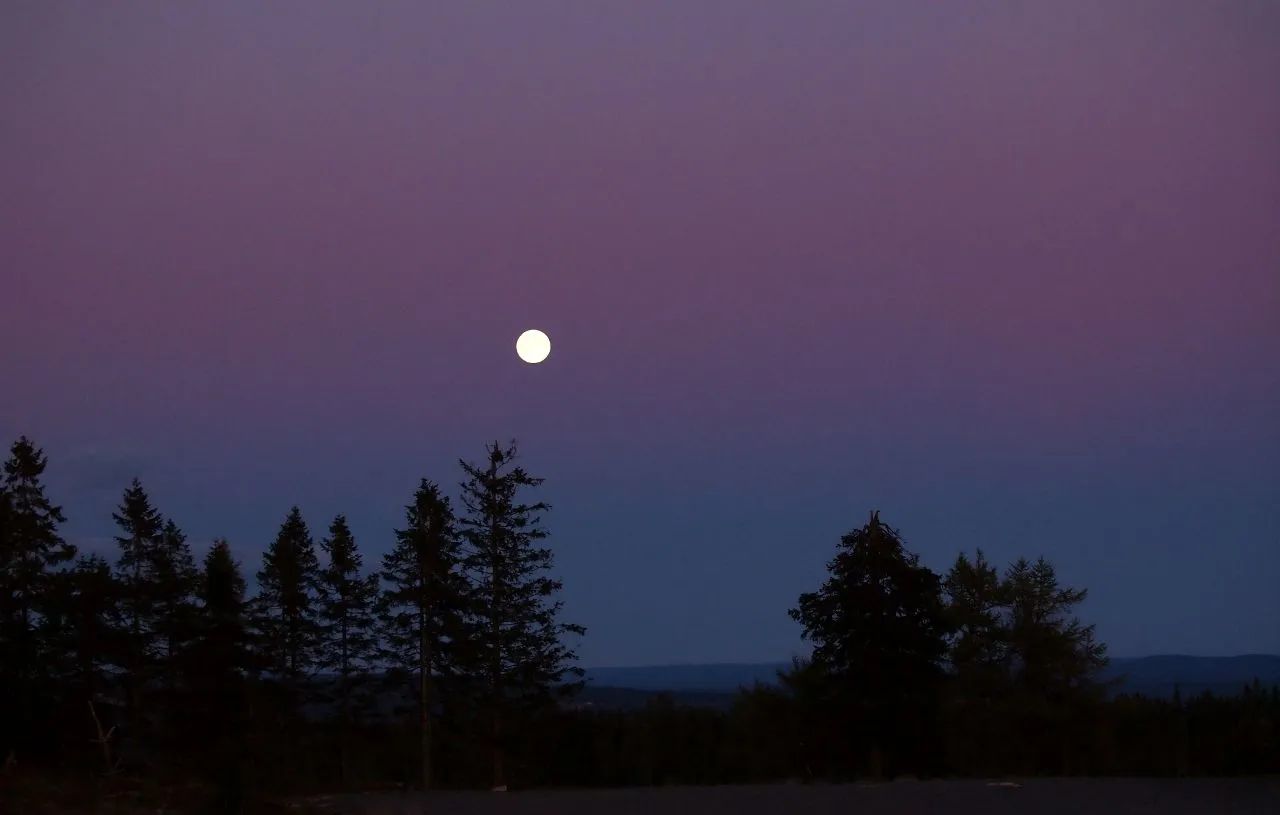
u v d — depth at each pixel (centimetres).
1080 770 13612
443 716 14388
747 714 14788
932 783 8969
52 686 11831
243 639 7575
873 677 11556
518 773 14650
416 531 14188
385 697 15125
